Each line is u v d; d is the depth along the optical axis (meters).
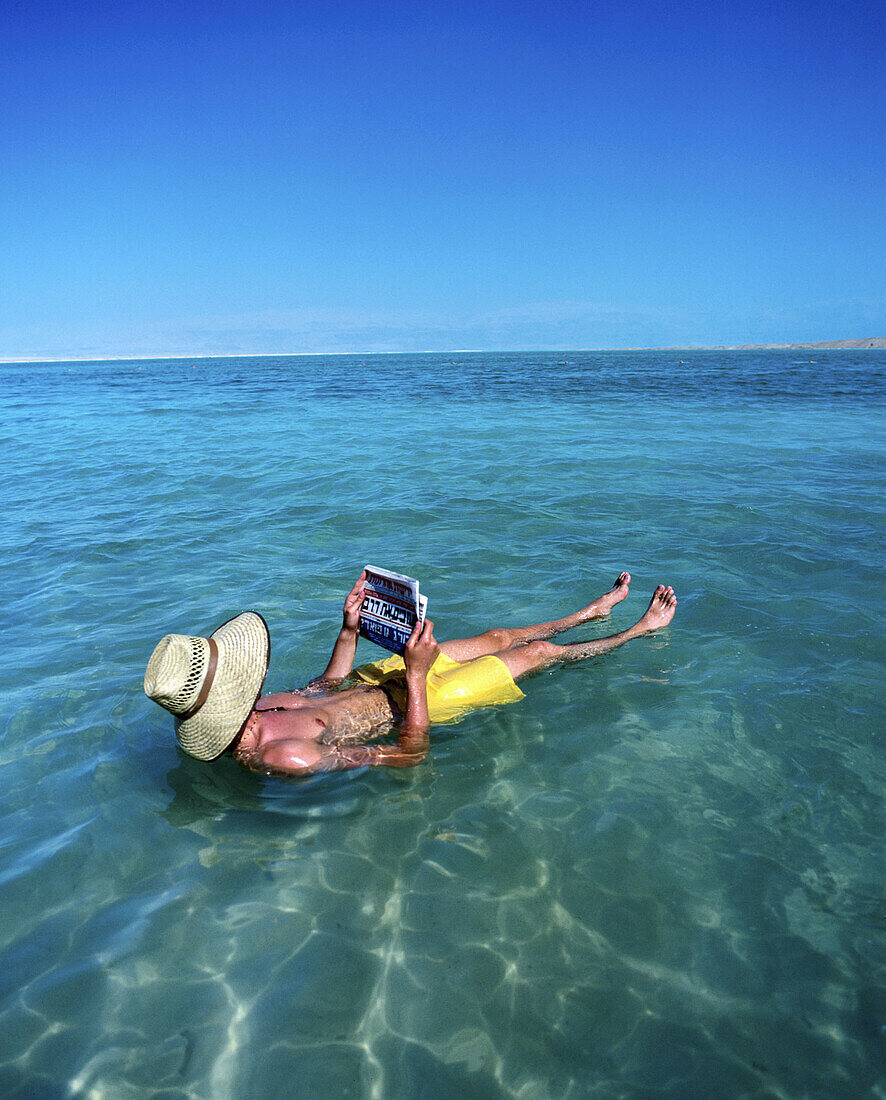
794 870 2.82
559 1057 2.14
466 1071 2.10
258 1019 2.26
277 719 3.65
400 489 9.70
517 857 2.93
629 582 5.55
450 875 2.84
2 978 2.39
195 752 3.43
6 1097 2.02
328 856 2.96
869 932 2.53
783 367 57.66
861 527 7.47
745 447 13.06
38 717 4.03
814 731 3.76
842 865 2.84
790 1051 2.14
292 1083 2.07
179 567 6.64
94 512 8.83
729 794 3.28
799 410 19.88
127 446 14.34
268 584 6.15
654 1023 2.23
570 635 5.02
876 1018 2.23
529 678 4.36
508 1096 2.03
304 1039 2.19
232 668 3.40
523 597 5.77
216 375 56.47
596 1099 2.02
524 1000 2.31
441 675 4.04
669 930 2.56
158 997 2.33
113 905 2.70
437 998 2.33
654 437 14.48
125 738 3.83
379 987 2.36
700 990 2.33
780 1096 2.02
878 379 36.75
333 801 3.32
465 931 2.58
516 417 18.62
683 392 27.45
